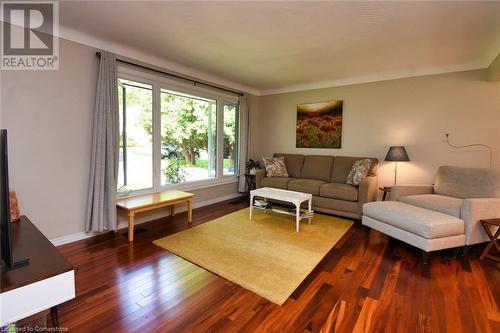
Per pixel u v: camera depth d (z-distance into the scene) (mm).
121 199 3268
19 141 2449
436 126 3816
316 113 4918
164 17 2393
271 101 5535
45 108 2590
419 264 2441
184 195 3545
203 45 3059
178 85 3943
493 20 2342
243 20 2420
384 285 2068
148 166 3705
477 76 3508
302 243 2883
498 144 3436
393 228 2803
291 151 5320
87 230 2920
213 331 1552
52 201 2693
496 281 2150
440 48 3053
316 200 4039
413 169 4027
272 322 1633
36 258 1248
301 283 2082
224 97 4859
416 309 1775
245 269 2285
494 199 2697
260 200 4266
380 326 1606
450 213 2762
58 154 2705
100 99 2891
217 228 3336
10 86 2377
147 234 3107
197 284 2049
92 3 2166
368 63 3654
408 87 3996
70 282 1182
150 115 3672
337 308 1774
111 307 1751
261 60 3570
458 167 3355
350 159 4336
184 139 4266
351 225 3549
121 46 3119
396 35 2697
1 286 999
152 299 1850
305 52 3232
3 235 1107
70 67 2730
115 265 2336
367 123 4387
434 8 2148
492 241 2527
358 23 2438
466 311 1764
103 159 2932
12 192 1836
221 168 4926
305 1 2072
